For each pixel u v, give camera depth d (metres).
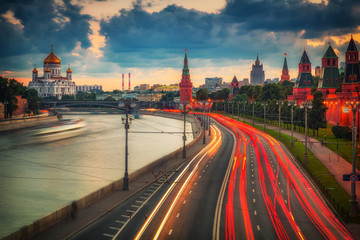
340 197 56.03
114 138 167.88
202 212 48.22
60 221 44.66
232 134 154.62
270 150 107.88
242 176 71.31
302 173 74.38
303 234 40.38
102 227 42.59
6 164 101.75
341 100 146.62
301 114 141.38
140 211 48.78
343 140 118.81
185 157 93.94
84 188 73.00
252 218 45.81
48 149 132.38
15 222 51.94
